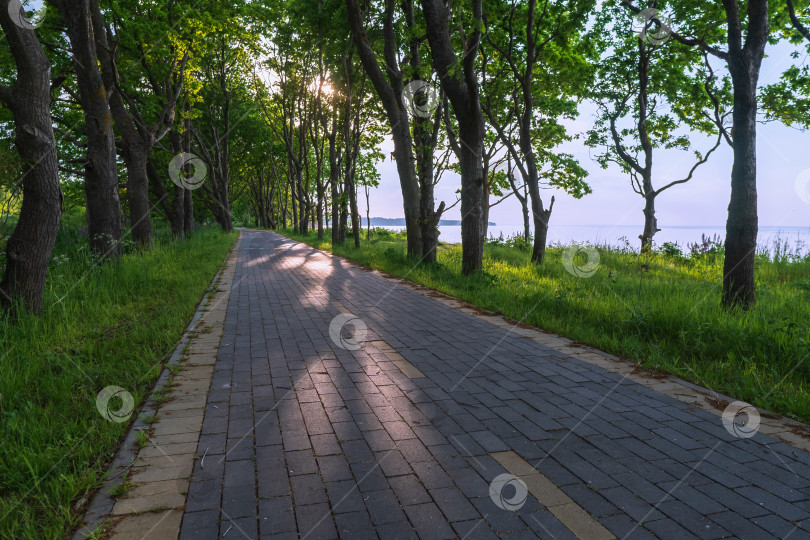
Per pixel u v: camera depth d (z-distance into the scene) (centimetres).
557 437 344
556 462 307
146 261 1204
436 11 1188
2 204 838
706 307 722
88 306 714
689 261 1698
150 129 1691
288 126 3806
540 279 1229
